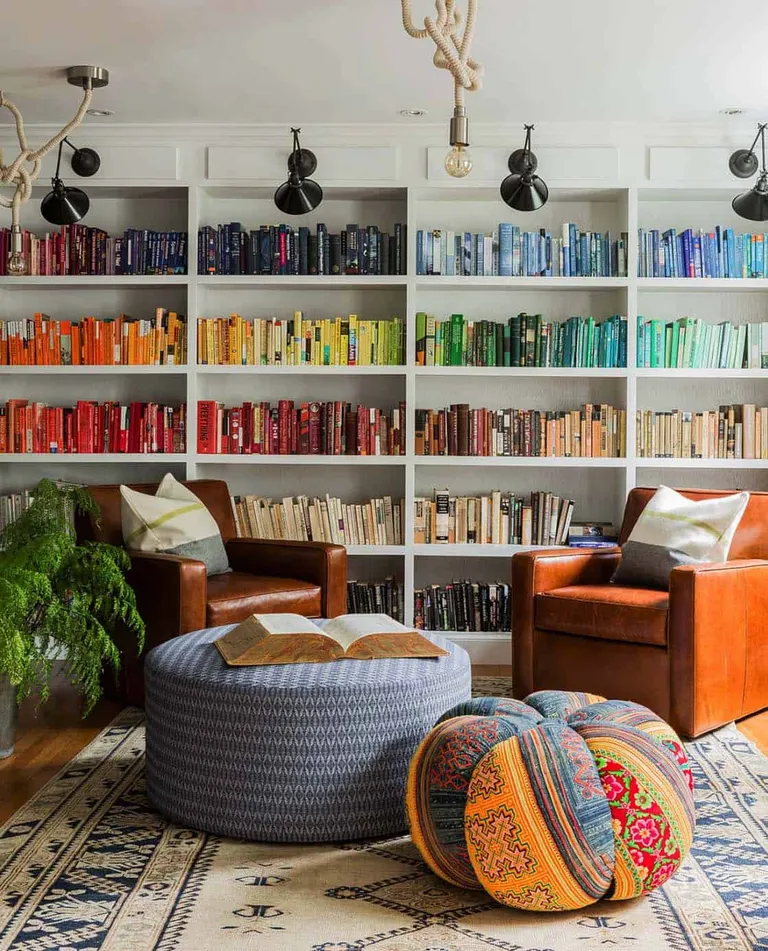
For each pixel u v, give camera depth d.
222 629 3.33
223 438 5.02
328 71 4.11
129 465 5.29
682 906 2.29
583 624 3.85
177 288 5.25
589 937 2.13
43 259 5.00
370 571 5.32
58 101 4.50
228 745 2.67
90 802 2.95
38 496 3.62
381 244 4.97
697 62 3.98
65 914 2.22
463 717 2.47
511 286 5.00
